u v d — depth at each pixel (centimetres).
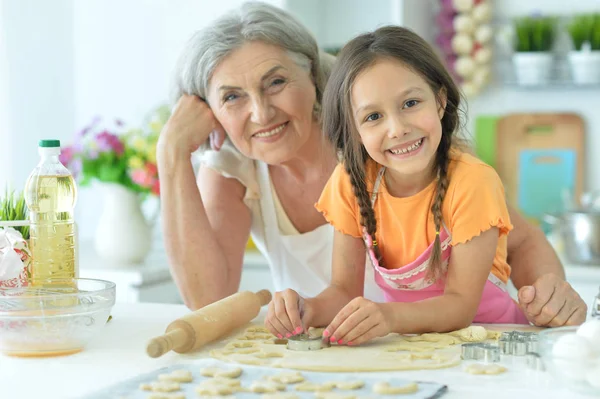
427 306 124
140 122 315
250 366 104
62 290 126
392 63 126
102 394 93
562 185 314
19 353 114
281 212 179
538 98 318
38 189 132
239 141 164
